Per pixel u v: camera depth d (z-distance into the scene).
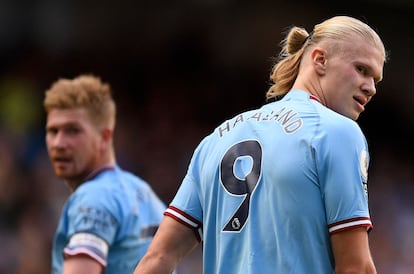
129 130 42.75
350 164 10.46
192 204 11.49
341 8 52.91
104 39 48.34
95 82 15.82
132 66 48.22
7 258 33.25
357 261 10.27
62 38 47.38
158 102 46.22
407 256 41.41
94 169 15.59
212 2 50.53
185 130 45.28
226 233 10.97
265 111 11.29
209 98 48.38
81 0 48.12
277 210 10.55
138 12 49.28
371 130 53.44
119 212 14.86
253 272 10.55
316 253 10.38
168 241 11.41
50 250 34.53
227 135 11.38
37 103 42.97
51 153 15.75
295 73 11.60
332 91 11.14
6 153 36.28
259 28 51.22
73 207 14.90
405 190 47.75
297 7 52.09
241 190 10.93
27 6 46.78
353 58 11.11
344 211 10.31
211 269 11.25
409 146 53.69
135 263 14.99
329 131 10.59
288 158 10.59
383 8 53.56
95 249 14.48
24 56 45.72
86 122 15.57
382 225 42.75
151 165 41.38
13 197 35.41
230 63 50.19
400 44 54.62
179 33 49.59
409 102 54.91
